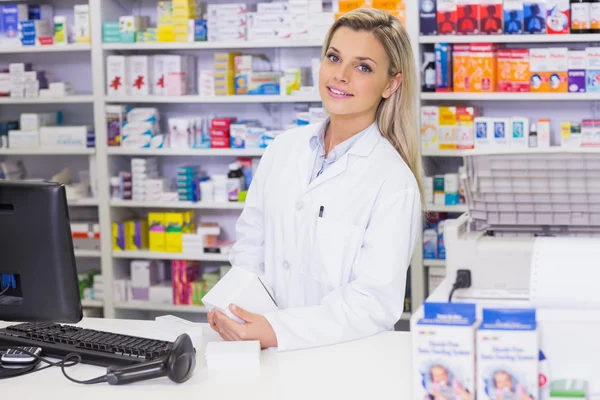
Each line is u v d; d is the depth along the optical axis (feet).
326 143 7.64
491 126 13.91
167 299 15.70
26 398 5.50
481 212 7.20
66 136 15.72
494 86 14.11
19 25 15.71
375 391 5.52
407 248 7.01
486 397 4.94
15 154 16.55
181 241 15.44
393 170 7.14
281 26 14.56
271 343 6.41
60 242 5.81
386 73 7.20
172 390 5.62
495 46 14.19
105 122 15.40
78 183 16.37
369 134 7.32
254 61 15.25
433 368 5.00
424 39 13.87
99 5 15.17
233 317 6.52
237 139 15.08
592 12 13.50
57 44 15.44
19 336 6.51
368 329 6.71
